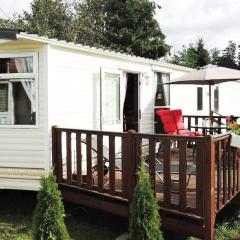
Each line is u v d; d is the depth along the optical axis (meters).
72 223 6.46
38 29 23.34
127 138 5.50
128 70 8.99
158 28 27.80
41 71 6.58
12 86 6.77
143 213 4.42
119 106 8.46
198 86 13.36
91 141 6.04
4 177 6.81
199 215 4.88
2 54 6.73
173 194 5.75
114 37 26.77
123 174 5.60
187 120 11.76
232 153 5.93
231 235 6.00
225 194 5.54
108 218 6.70
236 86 17.48
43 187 4.36
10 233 6.02
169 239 5.75
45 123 6.57
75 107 7.23
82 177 6.41
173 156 8.63
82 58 7.38
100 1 28.02
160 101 10.68
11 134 6.77
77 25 26.47
